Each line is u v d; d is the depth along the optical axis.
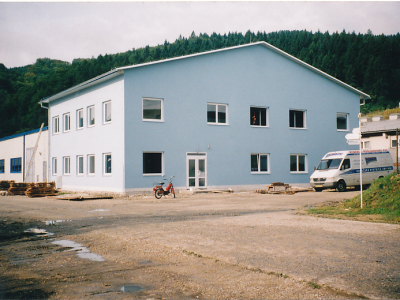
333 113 29.41
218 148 24.25
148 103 22.19
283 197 18.95
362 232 8.38
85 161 25.80
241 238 7.84
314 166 28.14
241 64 25.38
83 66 93.56
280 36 158.12
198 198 19.14
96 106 24.48
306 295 4.56
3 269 6.00
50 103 31.72
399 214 10.81
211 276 5.44
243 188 24.98
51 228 10.06
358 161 24.02
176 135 22.83
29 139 35.97
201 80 23.83
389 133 40.69
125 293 4.78
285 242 7.38
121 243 7.80
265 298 4.52
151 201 17.94
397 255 6.29
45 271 5.86
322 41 132.75
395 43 101.25
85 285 5.12
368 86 103.25
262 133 26.03
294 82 27.61
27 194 23.05
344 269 5.51
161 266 6.03
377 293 4.55
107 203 17.28
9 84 74.81
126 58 141.25
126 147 21.23
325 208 13.10
